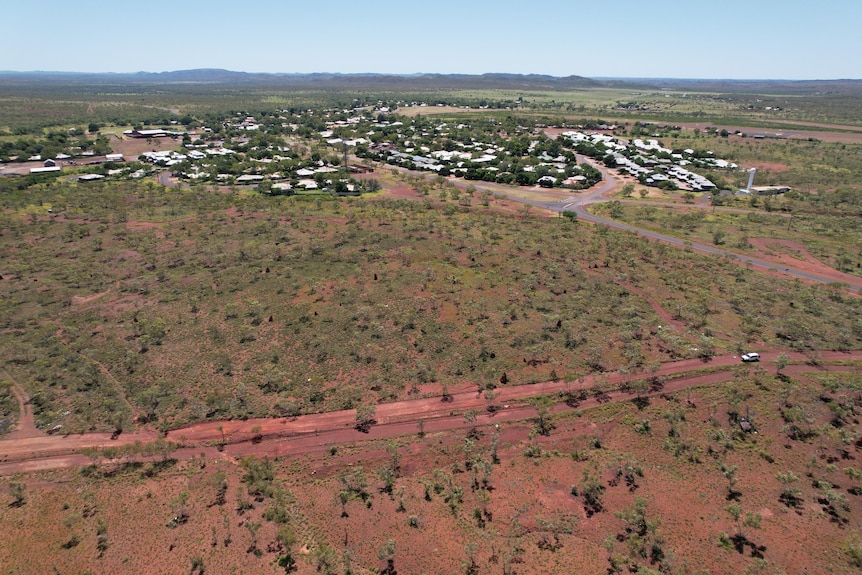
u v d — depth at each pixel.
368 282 100.38
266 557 43.72
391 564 43.19
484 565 43.00
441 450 57.31
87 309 89.94
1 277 102.00
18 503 49.91
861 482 51.00
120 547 44.75
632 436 58.53
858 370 69.31
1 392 66.06
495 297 93.25
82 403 64.81
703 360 71.88
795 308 87.31
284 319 85.62
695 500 49.66
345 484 52.28
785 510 48.03
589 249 117.06
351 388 67.44
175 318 86.31
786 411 60.72
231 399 65.25
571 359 72.81
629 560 43.09
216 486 52.06
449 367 71.75
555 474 53.53
